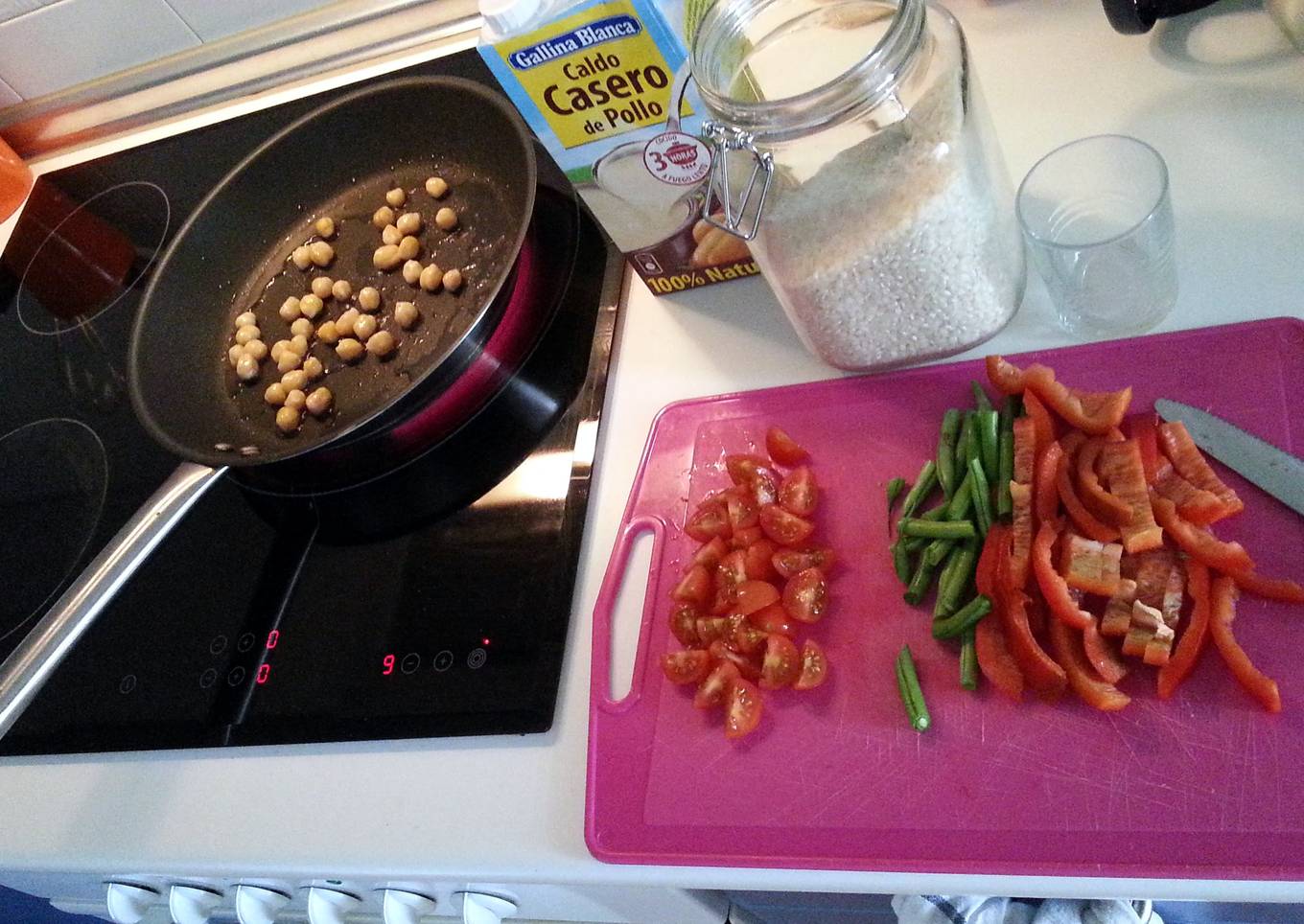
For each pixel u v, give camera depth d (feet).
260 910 2.72
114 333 3.89
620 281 3.01
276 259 3.66
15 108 4.73
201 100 4.52
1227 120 2.43
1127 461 2.02
